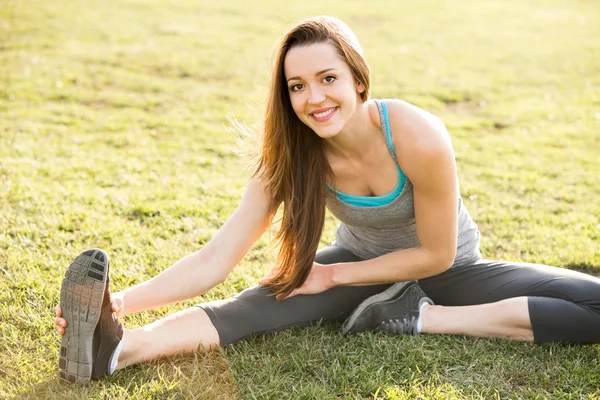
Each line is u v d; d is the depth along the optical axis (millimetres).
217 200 4414
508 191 4859
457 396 2383
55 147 5371
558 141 6230
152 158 5281
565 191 4832
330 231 4039
